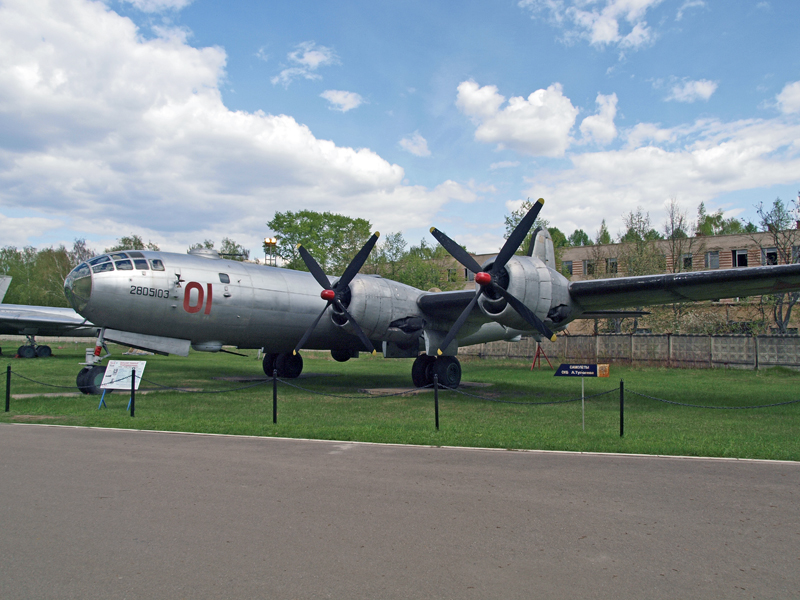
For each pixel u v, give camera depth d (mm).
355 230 47531
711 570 3809
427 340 16109
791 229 33688
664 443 8188
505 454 7477
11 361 28516
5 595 3365
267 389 16750
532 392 16250
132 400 10695
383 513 4988
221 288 15125
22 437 8461
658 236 47531
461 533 4500
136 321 14109
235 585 3543
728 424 10266
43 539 4297
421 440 8344
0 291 32250
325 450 7664
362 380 20672
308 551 4113
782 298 32125
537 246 17672
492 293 13656
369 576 3691
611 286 13508
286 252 56500
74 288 13719
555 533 4512
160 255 14773
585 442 8242
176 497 5406
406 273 43938
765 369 25109
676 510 5109
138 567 3805
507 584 3582
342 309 15180
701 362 27234
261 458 7133
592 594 3439
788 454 7387
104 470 6434
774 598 3396
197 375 22016
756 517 4926
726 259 40656
